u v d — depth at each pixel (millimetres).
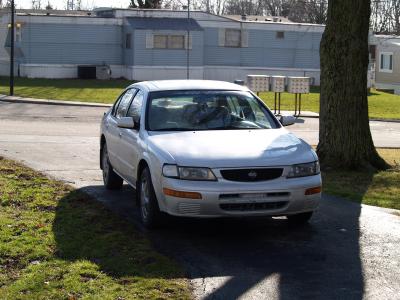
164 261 5957
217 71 43969
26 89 33406
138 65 41406
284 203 6746
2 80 38875
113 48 43156
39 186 9320
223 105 8117
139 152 7508
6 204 8039
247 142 7180
